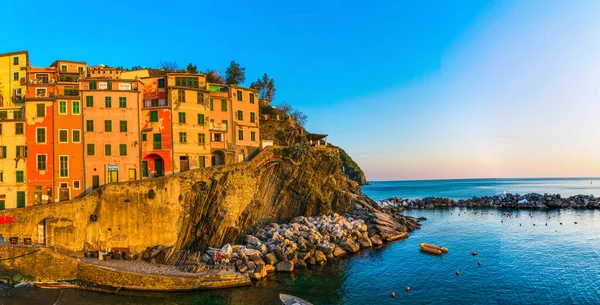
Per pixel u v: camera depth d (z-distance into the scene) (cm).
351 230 6594
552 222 8788
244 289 4338
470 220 9506
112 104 6016
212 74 9519
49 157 5750
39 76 6619
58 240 5022
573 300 4025
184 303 3966
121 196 5238
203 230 5706
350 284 4553
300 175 7200
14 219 4969
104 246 5153
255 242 5631
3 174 5650
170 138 6206
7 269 4509
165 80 6569
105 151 5938
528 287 4416
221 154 7069
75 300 4050
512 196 12888
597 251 5916
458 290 4369
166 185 5447
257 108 8038
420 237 7188
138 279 4347
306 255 5297
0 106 6681
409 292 4319
